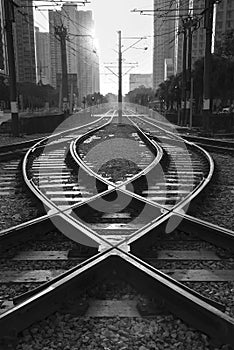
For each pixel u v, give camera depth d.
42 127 24.78
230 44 37.78
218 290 3.26
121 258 3.34
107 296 3.12
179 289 2.80
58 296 2.84
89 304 2.99
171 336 2.59
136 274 3.15
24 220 5.29
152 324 2.72
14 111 20.66
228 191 7.04
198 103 39.34
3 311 2.79
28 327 2.64
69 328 2.68
